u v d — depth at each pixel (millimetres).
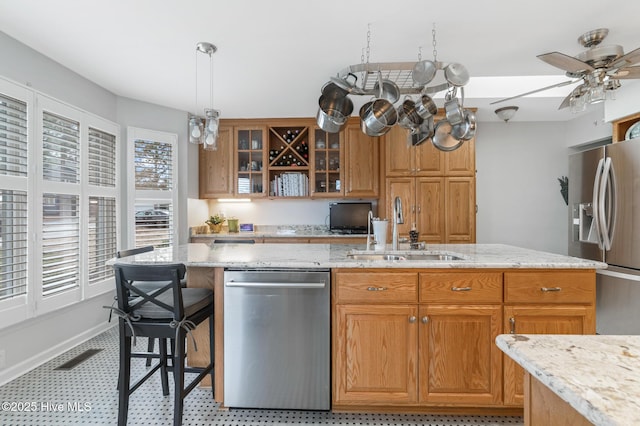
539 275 1877
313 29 2305
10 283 2338
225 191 4449
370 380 1913
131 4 2018
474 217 3961
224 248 2629
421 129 2570
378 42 2482
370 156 4320
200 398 2135
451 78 2176
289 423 1884
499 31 2338
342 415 1955
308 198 4516
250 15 2135
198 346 2332
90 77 3076
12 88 2350
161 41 2455
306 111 4137
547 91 3506
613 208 2873
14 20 2178
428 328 1896
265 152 4430
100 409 2006
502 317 1884
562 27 2289
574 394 574
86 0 1975
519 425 1872
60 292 2736
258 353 1940
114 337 3143
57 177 2744
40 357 2596
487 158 4488
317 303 1911
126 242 3588
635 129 3008
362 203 4449
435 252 2379
